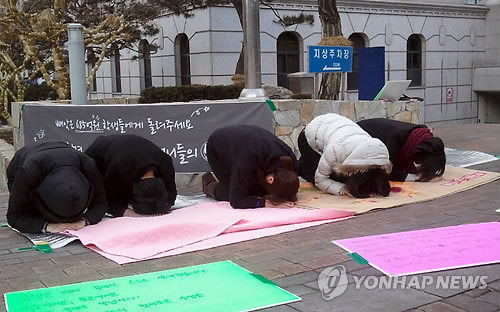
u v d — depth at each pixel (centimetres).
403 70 2069
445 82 2220
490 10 2298
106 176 538
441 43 2184
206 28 1603
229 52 1620
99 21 1354
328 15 1030
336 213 532
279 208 553
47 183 481
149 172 540
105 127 734
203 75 1634
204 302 343
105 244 457
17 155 530
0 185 877
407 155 655
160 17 1734
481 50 2319
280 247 451
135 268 413
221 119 729
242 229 493
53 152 502
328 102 802
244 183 549
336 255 425
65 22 1301
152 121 730
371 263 403
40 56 1459
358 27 1920
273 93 1105
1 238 506
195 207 570
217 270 399
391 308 329
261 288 364
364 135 604
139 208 534
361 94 990
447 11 2180
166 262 424
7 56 1191
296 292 358
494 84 2261
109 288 369
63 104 779
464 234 464
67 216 488
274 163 546
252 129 571
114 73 2209
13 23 1015
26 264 429
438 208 561
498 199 592
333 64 916
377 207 560
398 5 2012
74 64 785
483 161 830
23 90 1234
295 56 1792
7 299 354
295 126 776
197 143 730
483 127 1338
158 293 359
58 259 439
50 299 352
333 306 334
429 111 2178
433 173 653
